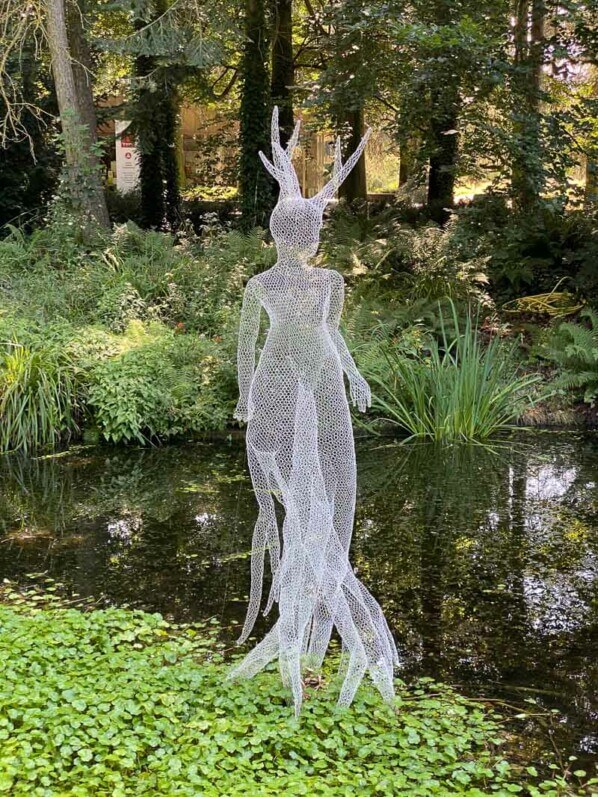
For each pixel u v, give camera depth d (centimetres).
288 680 396
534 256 1477
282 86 2025
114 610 487
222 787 315
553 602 546
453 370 1051
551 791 335
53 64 1462
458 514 730
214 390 1055
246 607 532
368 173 3653
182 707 372
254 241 1441
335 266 1395
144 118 1942
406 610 533
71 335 1057
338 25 1477
